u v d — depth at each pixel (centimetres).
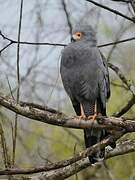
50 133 1686
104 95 1226
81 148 1666
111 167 1639
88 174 1633
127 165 1634
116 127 1002
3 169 964
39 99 1512
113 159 1638
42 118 941
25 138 1680
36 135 1673
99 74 1211
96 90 1224
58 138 1664
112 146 1033
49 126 1692
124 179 1639
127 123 998
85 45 1216
